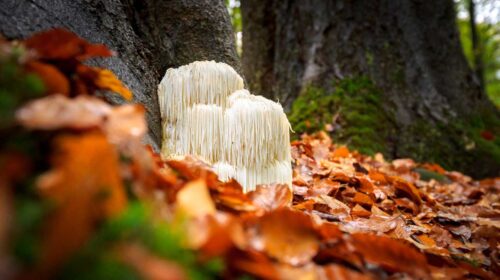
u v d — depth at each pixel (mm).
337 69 2271
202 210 536
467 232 1010
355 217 932
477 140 2244
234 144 797
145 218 435
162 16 1073
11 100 482
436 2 2434
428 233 941
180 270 391
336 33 2320
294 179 1093
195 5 1107
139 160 531
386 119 2158
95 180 398
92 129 468
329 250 593
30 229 362
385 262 611
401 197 1277
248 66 2785
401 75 2268
